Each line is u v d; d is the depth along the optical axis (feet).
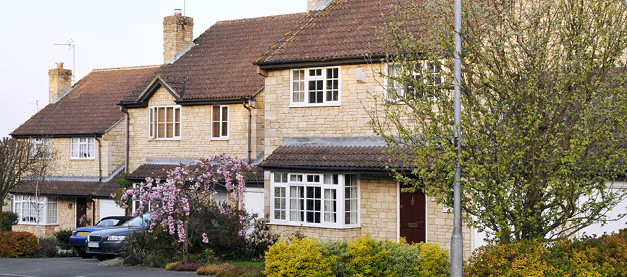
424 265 56.08
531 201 45.06
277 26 109.29
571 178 44.14
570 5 45.70
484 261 43.57
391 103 50.31
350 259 54.95
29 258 85.51
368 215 72.74
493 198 44.80
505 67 45.85
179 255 72.02
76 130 121.19
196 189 73.20
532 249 43.14
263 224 77.56
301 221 74.95
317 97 76.54
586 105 44.01
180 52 111.86
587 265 41.29
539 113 44.60
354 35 76.69
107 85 131.54
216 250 74.90
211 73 103.35
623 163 44.91
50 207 124.98
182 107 101.45
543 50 45.27
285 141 78.28
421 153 46.11
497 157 44.83
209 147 98.73
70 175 122.11
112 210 113.60
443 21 48.65
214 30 115.44
